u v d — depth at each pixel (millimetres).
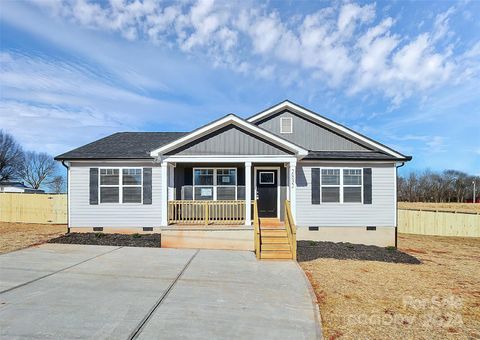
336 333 4766
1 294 5820
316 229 13531
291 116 14789
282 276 7746
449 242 17297
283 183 13750
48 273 7340
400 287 7293
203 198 13500
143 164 13688
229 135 12195
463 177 59188
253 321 4988
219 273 7820
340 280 7711
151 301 5660
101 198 13633
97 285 6512
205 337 4363
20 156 55219
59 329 4414
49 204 19609
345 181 13688
